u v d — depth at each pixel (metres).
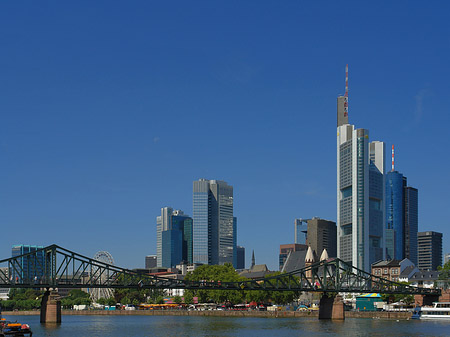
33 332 174.62
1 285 195.25
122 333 171.62
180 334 167.25
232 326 199.00
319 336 158.38
